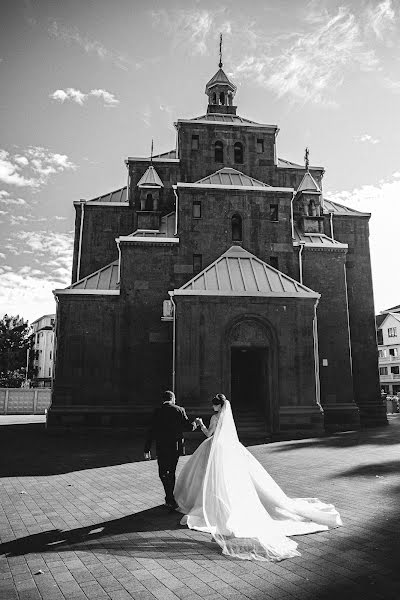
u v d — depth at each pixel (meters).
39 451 17.69
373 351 29.23
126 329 25.47
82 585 5.59
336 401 25.97
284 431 21.70
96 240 30.03
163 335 25.59
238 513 7.36
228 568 6.05
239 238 27.27
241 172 30.91
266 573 5.86
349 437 20.33
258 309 22.80
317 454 15.56
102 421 24.20
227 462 7.87
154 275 26.17
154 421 9.45
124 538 7.32
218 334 22.36
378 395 28.62
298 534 7.30
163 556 6.51
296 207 30.89
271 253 27.06
